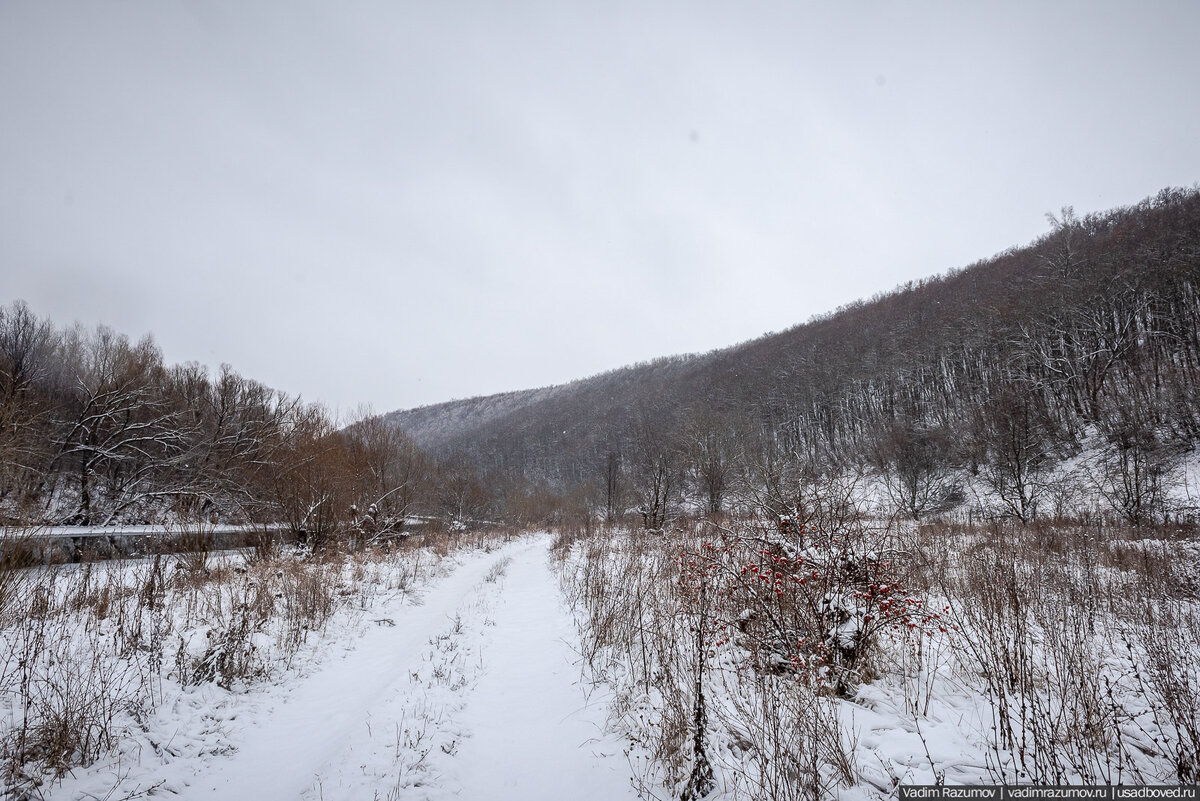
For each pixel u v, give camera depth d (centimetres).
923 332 5753
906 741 400
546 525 4341
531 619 879
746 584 569
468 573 1504
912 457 2542
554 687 573
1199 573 870
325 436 1916
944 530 1516
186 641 645
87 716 442
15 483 967
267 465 1978
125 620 695
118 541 1352
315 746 465
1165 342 3578
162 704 505
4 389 1770
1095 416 2980
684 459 3016
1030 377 3872
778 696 446
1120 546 1142
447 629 807
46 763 391
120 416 2208
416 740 446
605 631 705
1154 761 371
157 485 2119
